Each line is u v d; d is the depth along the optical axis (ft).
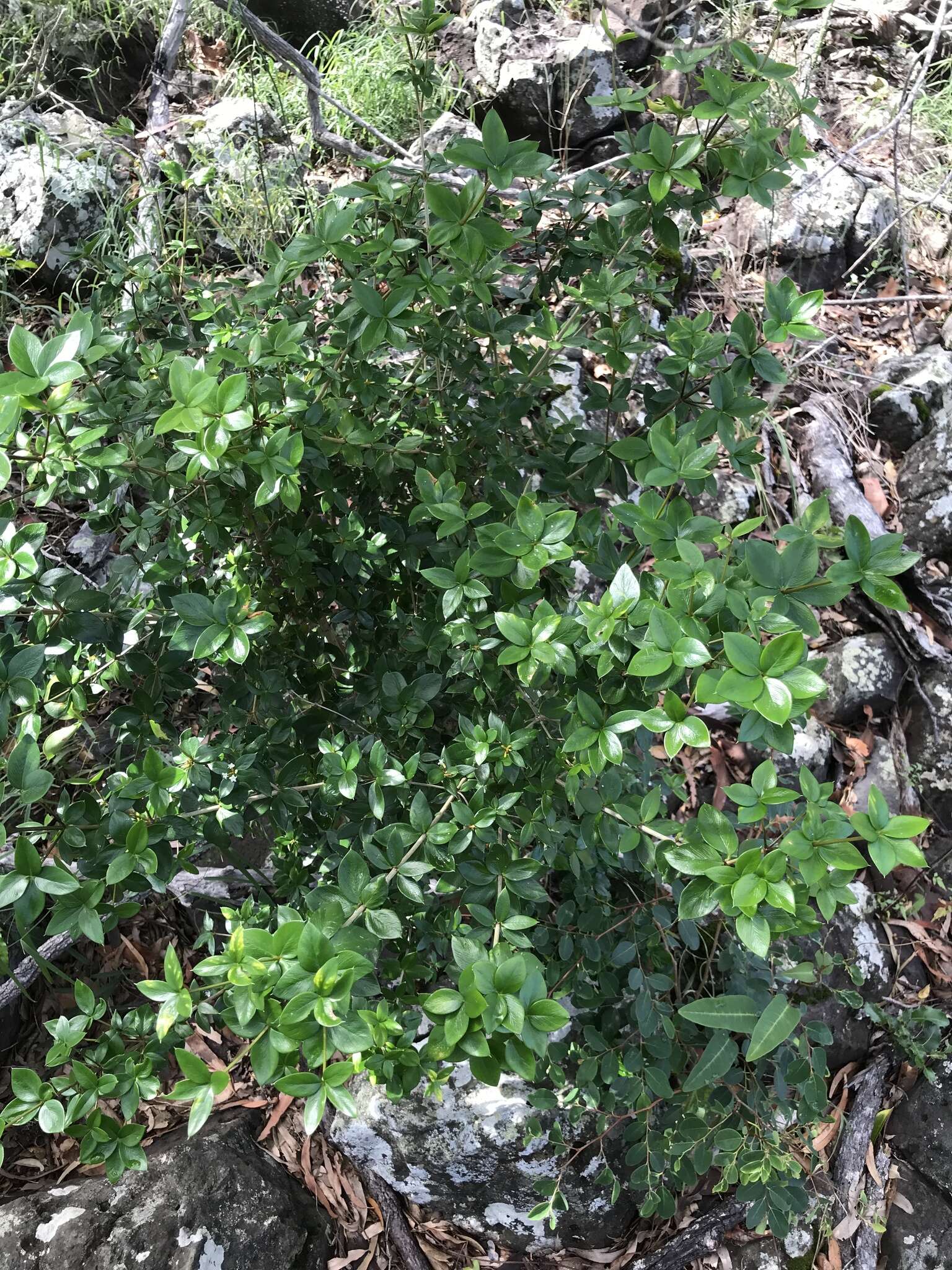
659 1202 6.05
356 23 12.96
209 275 6.86
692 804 8.84
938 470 10.65
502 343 5.13
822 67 14.73
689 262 11.64
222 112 10.68
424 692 4.78
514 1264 7.21
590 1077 5.62
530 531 3.62
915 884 9.12
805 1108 5.82
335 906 2.95
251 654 5.15
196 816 4.40
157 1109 7.13
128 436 4.57
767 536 10.03
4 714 3.26
